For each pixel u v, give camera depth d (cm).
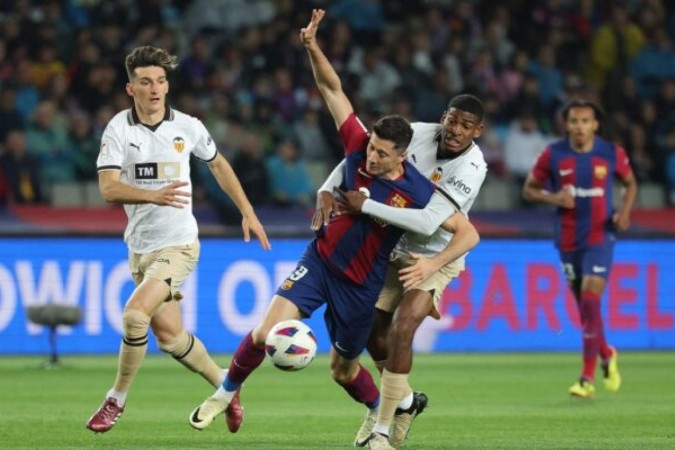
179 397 3975
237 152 6397
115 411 2769
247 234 2916
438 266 2600
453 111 2764
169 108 2839
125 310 2730
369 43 7556
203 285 5822
